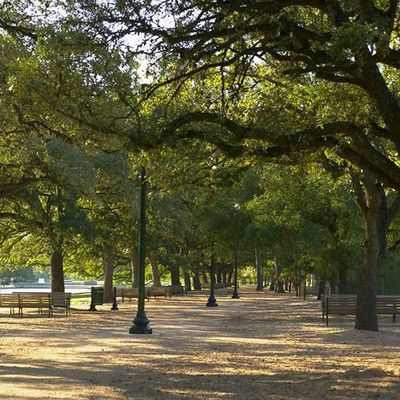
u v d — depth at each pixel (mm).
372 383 12031
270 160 14273
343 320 29094
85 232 36750
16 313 33781
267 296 62281
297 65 13938
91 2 12688
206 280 96062
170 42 12836
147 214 39344
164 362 15461
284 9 13219
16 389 11273
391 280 43844
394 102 11805
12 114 15969
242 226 46125
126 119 13789
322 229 34719
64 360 15570
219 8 12648
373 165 13047
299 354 17203
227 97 16234
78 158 24422
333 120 14742
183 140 13039
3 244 49375
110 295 47844
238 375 13484
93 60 13078
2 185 24500
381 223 24250
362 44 9914
